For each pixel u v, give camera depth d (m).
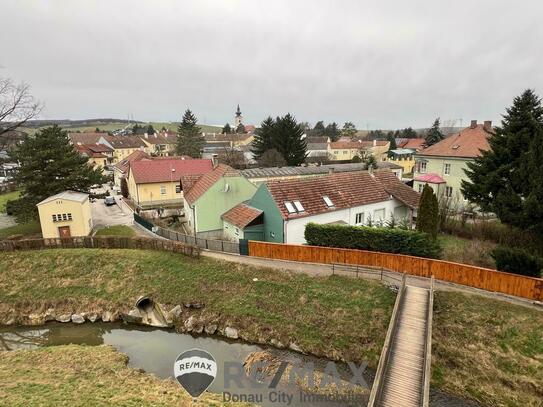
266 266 25.66
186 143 106.25
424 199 25.55
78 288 26.88
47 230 36.16
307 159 87.62
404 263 22.97
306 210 28.98
